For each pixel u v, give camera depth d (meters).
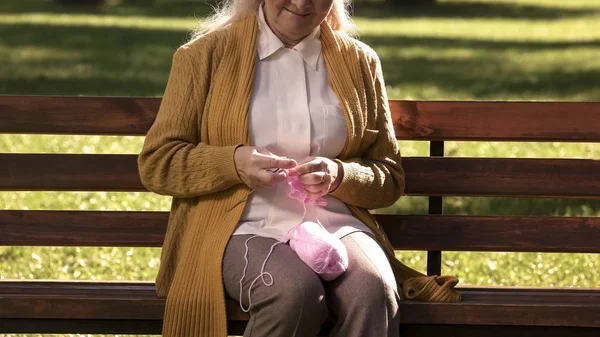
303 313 3.33
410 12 28.03
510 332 3.73
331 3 3.73
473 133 4.12
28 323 3.71
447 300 3.73
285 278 3.36
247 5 3.88
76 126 4.04
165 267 3.74
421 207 7.51
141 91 13.16
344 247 3.46
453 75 15.27
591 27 23.75
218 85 3.70
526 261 6.15
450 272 5.82
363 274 3.43
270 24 3.80
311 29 3.77
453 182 4.11
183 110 3.68
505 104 4.11
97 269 5.80
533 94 13.55
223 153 3.55
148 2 28.94
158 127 3.69
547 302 3.74
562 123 4.11
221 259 3.54
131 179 4.05
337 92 3.77
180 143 3.66
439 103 4.12
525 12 28.22
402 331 3.74
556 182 4.09
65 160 4.04
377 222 3.93
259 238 3.57
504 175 4.10
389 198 3.86
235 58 3.74
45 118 4.03
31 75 14.39
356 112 3.77
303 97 3.71
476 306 3.67
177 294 3.57
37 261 5.94
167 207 7.13
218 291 3.51
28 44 18.08
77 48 17.67
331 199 3.75
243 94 3.67
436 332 3.73
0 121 4.02
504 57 17.80
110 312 3.66
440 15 27.19
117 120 4.05
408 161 4.12
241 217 3.65
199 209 3.70
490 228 4.07
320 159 3.54
